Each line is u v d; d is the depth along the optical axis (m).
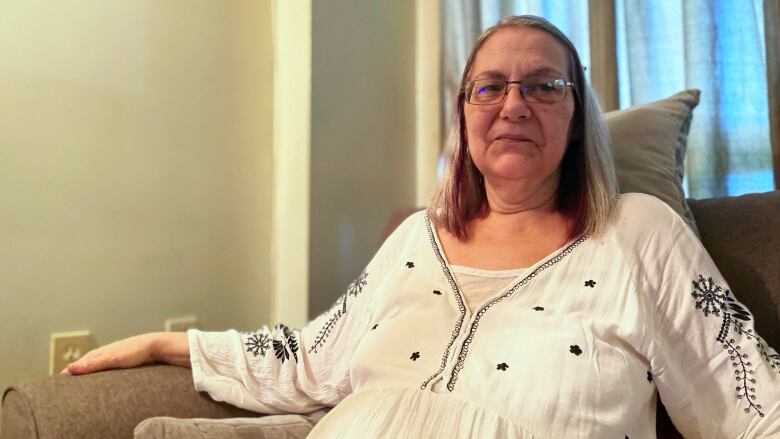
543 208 1.07
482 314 0.94
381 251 1.16
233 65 1.65
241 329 1.66
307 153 1.65
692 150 1.45
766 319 1.00
